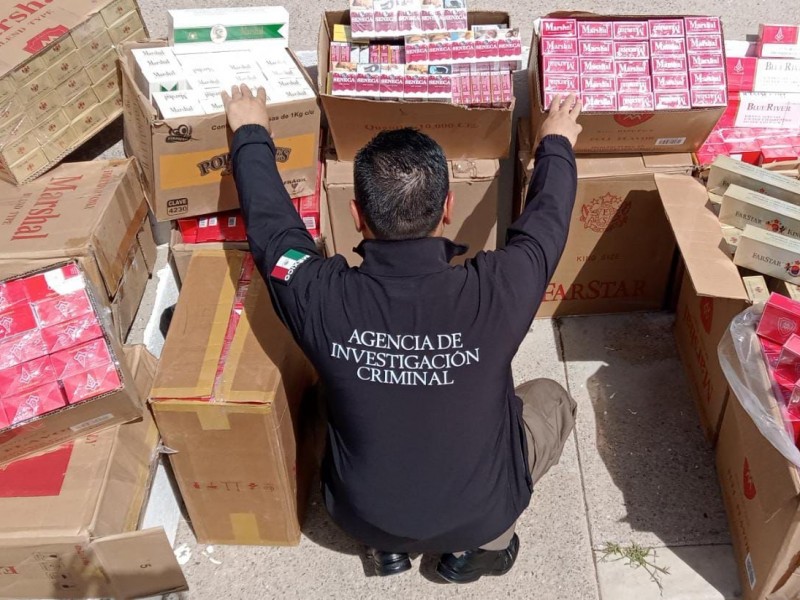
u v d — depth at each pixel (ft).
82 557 7.29
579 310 10.77
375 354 6.39
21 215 8.93
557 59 9.06
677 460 9.29
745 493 8.09
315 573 8.54
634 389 10.01
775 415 7.29
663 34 9.11
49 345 7.56
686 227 8.57
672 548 8.57
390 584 8.42
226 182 9.03
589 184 9.35
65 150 9.68
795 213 8.23
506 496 7.11
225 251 8.87
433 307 6.35
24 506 7.27
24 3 9.53
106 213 8.93
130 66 9.38
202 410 7.45
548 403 8.54
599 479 9.16
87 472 7.45
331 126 9.26
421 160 6.35
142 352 8.52
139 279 9.94
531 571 8.45
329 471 7.35
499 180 10.52
